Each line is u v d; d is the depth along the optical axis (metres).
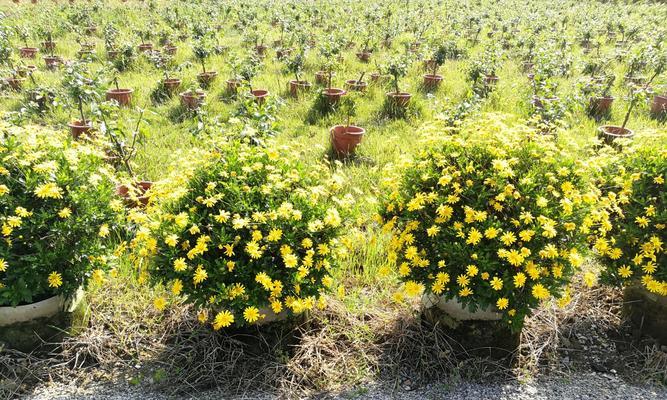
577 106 6.20
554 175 2.84
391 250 3.00
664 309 3.08
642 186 3.06
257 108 4.75
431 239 2.76
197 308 2.69
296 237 2.73
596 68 9.75
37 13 15.02
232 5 17.52
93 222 2.85
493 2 24.08
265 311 2.82
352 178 5.10
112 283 3.39
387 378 2.84
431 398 2.70
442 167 2.97
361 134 5.72
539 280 2.64
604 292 3.60
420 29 15.35
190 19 14.34
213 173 2.90
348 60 10.70
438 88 8.91
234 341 2.87
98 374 2.81
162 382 2.74
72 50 11.31
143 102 7.70
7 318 2.74
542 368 2.95
